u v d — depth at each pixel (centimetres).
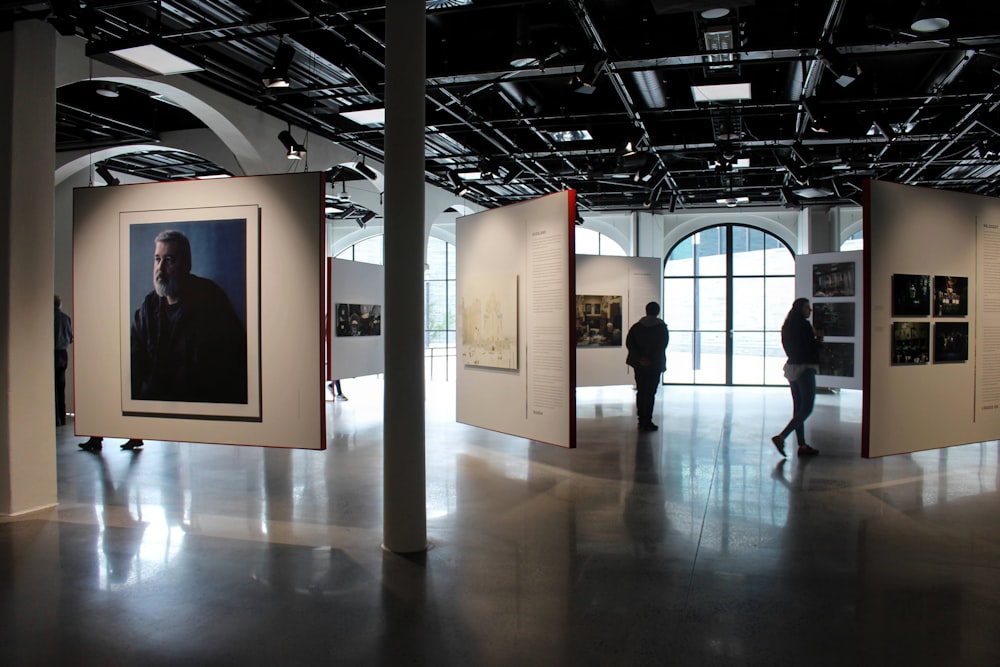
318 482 690
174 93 859
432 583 416
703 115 990
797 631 350
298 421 610
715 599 391
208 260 640
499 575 429
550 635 345
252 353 625
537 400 759
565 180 1454
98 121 1059
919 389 684
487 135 1091
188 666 315
